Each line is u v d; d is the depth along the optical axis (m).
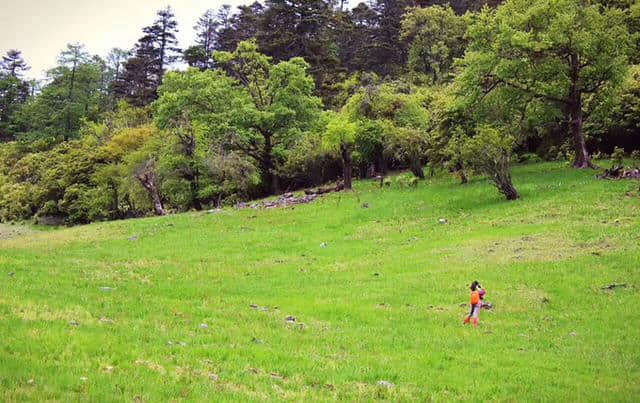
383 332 16.78
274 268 27.05
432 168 50.34
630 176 36.97
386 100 53.03
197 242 34.47
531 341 16.12
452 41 84.75
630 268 21.42
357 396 11.13
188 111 58.94
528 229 29.06
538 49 40.97
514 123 48.12
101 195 69.69
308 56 81.12
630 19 49.25
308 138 58.12
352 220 38.69
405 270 25.05
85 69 116.19
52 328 13.60
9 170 96.81
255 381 11.52
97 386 10.14
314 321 17.78
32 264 24.80
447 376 12.98
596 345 15.56
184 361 12.36
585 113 48.50
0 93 136.75
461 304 19.77
